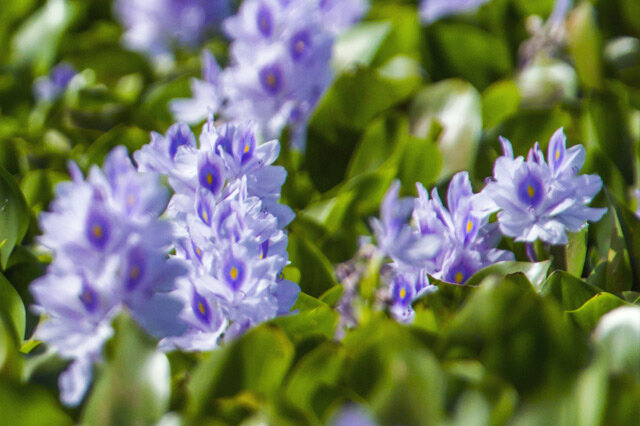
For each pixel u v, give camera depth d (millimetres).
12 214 1152
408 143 1277
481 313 966
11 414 932
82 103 1601
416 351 919
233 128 1023
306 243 1138
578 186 1055
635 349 971
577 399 921
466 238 1062
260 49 1232
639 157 1279
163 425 907
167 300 936
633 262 1161
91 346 926
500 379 939
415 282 1038
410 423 899
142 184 926
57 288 924
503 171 1047
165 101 1596
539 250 1155
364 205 1259
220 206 983
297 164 1350
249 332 958
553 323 949
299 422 925
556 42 1629
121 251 920
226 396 960
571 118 1339
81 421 947
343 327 1021
